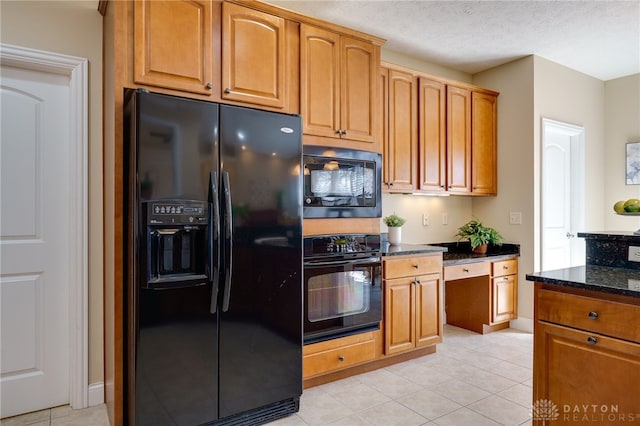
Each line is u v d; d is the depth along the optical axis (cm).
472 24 311
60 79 233
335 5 280
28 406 226
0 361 219
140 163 175
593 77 438
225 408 198
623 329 147
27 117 225
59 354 234
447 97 362
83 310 232
